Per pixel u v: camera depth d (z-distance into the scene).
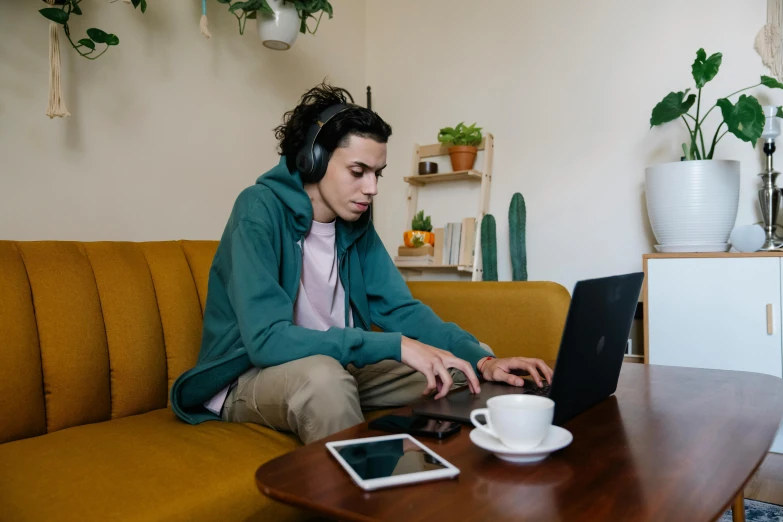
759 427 0.76
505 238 2.66
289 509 0.94
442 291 1.82
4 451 1.01
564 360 0.75
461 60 2.80
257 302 1.09
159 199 1.94
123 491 0.81
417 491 0.56
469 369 0.97
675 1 2.31
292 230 1.30
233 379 1.19
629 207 2.38
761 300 1.88
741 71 2.19
